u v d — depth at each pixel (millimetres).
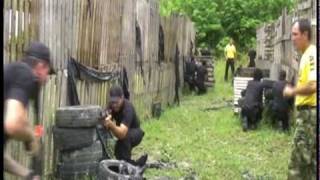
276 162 9438
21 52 6039
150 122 13258
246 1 34500
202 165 9094
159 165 8773
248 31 34594
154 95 14719
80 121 6992
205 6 34312
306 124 6391
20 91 3568
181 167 8906
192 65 21078
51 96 7035
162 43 15648
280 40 14891
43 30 6730
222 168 8938
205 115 15211
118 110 7766
